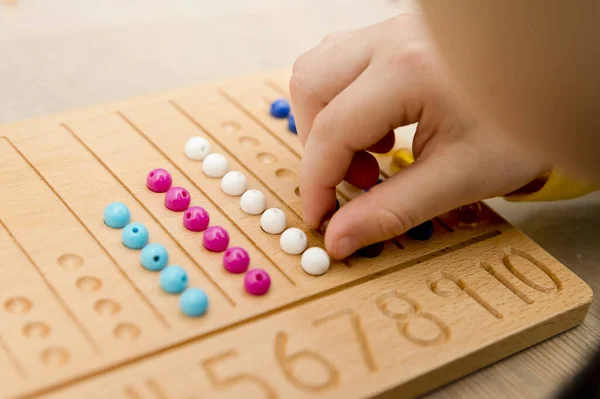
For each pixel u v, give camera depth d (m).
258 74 0.64
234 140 0.58
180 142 0.57
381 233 0.50
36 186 0.53
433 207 0.50
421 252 0.53
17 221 0.51
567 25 0.38
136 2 0.73
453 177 0.50
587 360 0.50
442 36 0.39
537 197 0.55
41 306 0.48
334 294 0.50
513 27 0.38
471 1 0.38
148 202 0.53
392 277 0.51
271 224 0.53
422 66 0.50
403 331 0.49
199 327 0.48
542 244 0.57
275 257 0.52
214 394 0.45
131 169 0.55
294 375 0.46
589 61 0.38
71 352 0.46
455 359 0.48
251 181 0.56
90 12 0.71
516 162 0.51
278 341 0.48
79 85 0.64
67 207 0.52
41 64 0.65
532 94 0.39
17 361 0.45
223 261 0.51
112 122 0.58
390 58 0.50
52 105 0.62
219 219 0.53
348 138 0.50
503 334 0.49
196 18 0.73
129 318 0.48
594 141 0.40
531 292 0.51
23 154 0.55
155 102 0.60
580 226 0.58
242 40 0.72
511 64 0.38
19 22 0.69
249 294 0.49
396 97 0.50
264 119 0.60
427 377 0.47
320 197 0.52
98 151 0.56
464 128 0.50
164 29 0.71
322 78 0.53
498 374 0.49
